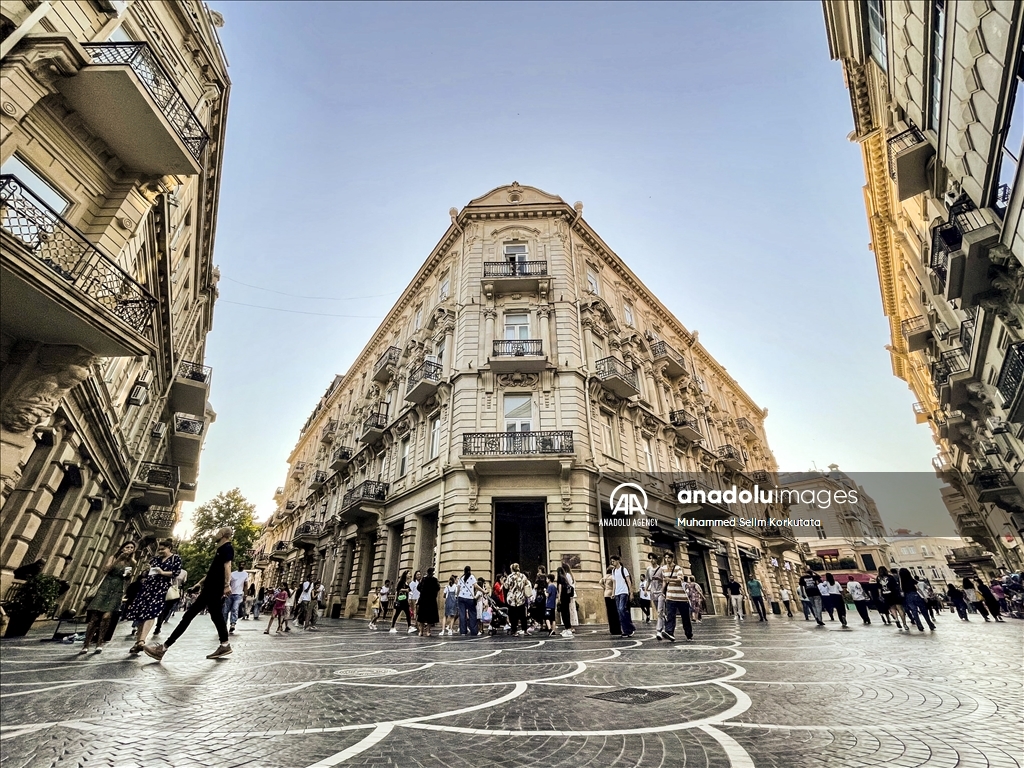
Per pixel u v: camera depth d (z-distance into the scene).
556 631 12.08
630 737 3.12
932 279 18.73
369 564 23.20
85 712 3.70
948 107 11.10
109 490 15.84
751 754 2.76
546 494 16.25
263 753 2.83
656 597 10.33
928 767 2.50
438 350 22.14
